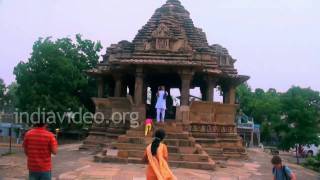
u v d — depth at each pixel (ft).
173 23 87.10
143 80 82.99
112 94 106.63
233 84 98.48
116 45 98.12
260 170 72.95
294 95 164.86
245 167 75.82
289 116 158.40
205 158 68.33
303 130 156.35
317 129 159.02
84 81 141.79
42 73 136.15
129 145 72.13
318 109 167.12
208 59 88.28
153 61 78.84
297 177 69.92
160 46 81.71
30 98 134.62
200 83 104.78
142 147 71.67
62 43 144.15
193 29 96.58
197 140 83.35
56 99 137.08
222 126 89.45
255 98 267.59
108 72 97.45
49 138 34.06
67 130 156.66
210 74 87.97
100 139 92.58
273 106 245.04
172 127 75.61
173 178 35.40
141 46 82.89
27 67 138.92
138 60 79.71
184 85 80.18
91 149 92.48
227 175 62.34
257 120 258.78
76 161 71.15
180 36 83.25
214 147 84.58
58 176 53.98
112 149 71.77
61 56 139.23
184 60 79.97
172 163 67.21
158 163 35.19
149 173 35.42
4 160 71.77
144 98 85.30
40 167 33.76
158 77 105.60
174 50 82.12
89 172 57.67
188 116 79.82
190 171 63.10
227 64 98.32
